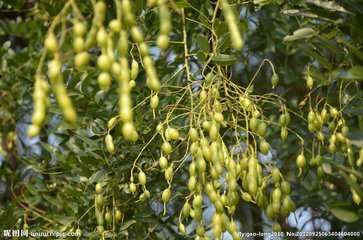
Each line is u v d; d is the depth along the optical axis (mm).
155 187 3844
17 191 4617
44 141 4898
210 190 3096
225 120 3486
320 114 3711
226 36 3379
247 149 3197
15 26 5074
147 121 3760
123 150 3771
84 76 4066
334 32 3736
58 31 3996
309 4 3889
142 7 3580
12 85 4961
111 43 2426
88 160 3771
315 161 3625
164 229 4172
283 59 5223
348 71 3361
